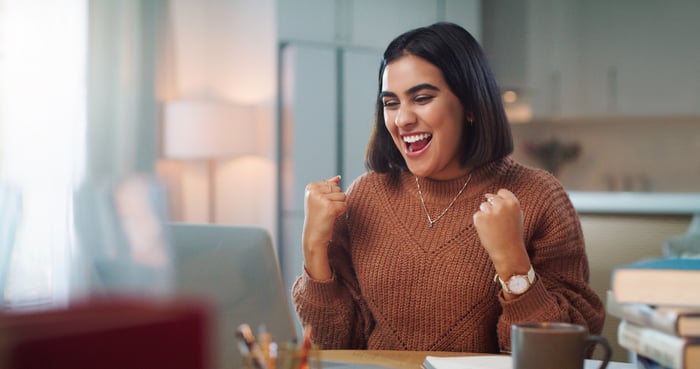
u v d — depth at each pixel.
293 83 4.72
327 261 1.56
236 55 5.00
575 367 0.95
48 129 4.32
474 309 1.51
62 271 3.73
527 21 6.07
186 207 5.04
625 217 3.92
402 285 1.56
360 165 4.95
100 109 4.53
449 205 1.59
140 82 4.71
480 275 1.52
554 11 6.04
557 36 6.05
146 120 4.73
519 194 1.58
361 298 1.63
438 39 1.51
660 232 3.87
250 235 1.35
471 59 1.53
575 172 6.16
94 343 0.43
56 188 4.24
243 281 1.33
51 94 4.34
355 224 1.66
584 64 6.03
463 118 1.56
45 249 3.86
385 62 1.56
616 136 6.08
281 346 0.86
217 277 1.30
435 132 1.51
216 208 5.04
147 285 1.11
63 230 3.93
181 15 5.01
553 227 1.56
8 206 2.69
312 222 1.53
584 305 1.51
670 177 5.99
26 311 0.44
